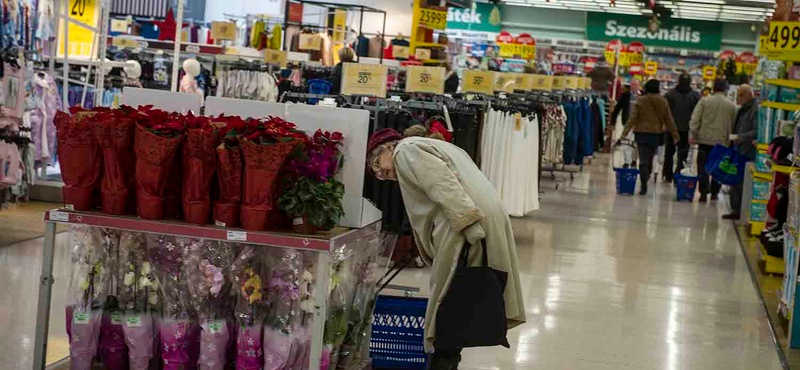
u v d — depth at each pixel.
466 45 27.94
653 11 29.20
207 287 3.63
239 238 3.45
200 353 3.70
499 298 3.77
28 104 8.52
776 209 7.96
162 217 3.59
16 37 9.21
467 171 3.92
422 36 15.42
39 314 3.70
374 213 4.05
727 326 6.11
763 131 9.75
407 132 4.34
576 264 8.02
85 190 3.66
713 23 31.30
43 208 8.82
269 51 11.91
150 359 3.81
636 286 7.25
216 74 12.80
